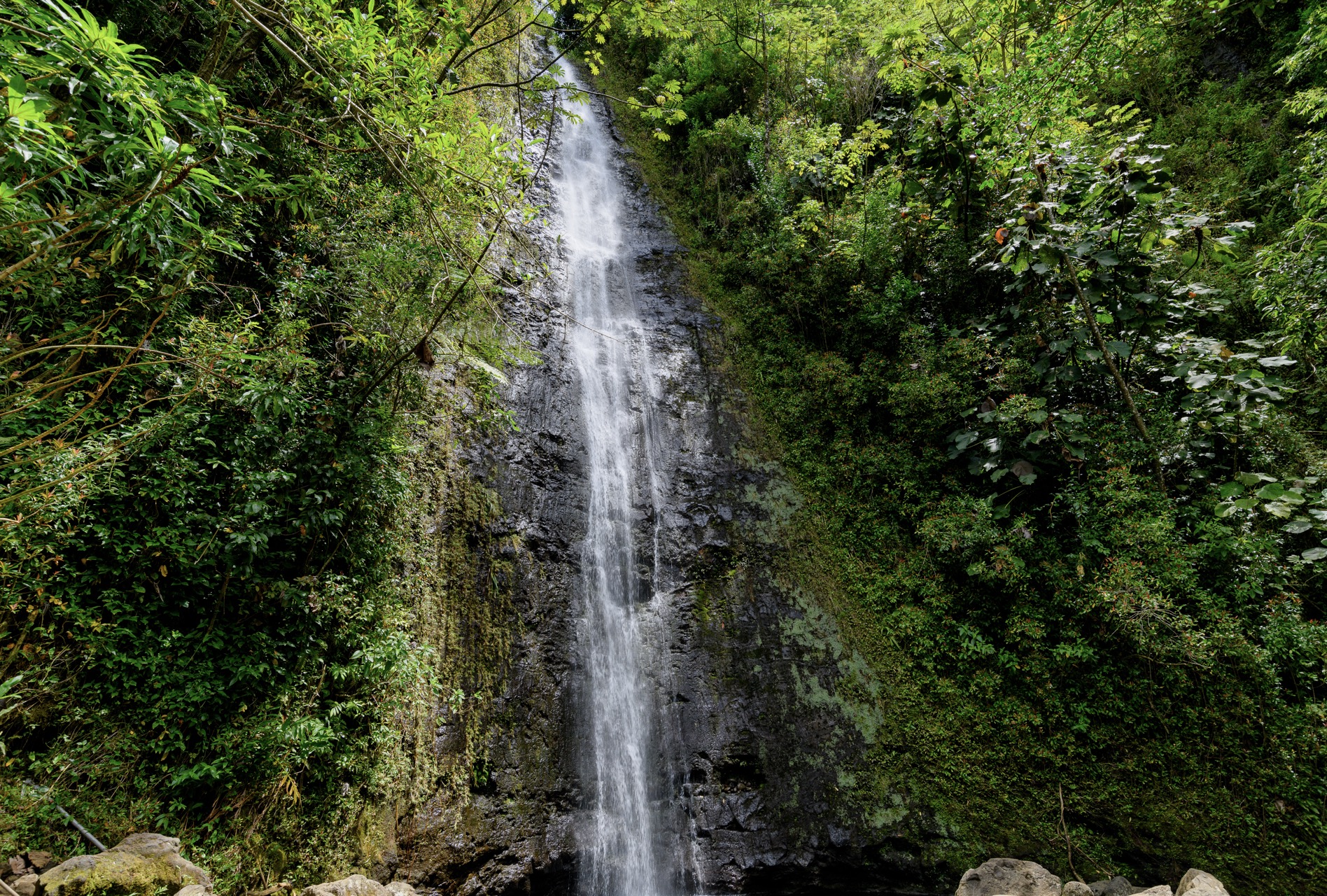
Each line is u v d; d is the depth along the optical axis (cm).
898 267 967
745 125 1202
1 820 325
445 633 627
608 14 751
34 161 248
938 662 738
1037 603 703
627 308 1098
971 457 804
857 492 891
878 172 1025
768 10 1277
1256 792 586
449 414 750
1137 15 688
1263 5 713
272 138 548
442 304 570
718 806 655
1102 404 768
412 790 533
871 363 941
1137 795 614
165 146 260
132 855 324
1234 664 621
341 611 486
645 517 866
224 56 541
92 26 232
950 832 629
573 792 633
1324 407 719
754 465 938
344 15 666
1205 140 997
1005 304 860
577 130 1379
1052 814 624
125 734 383
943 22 1016
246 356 404
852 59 1265
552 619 720
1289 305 713
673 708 719
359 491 527
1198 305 789
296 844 432
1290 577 639
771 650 764
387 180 610
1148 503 679
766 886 617
